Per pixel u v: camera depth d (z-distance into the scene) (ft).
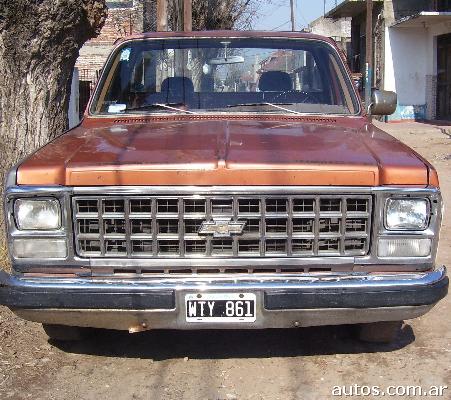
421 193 9.96
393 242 10.08
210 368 11.81
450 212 25.16
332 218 9.95
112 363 12.05
